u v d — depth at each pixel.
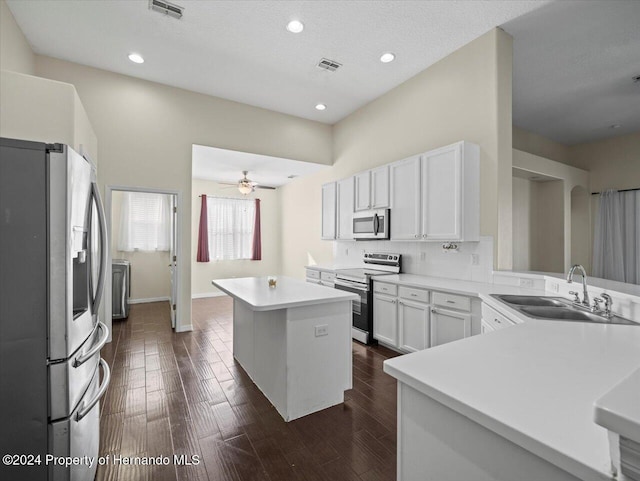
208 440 1.92
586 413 0.72
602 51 3.22
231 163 5.29
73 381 1.30
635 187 5.20
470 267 3.20
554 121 4.88
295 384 2.16
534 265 5.38
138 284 6.05
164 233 6.20
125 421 2.11
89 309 1.53
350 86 4.11
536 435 0.63
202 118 4.30
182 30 3.02
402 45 3.23
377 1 2.63
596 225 5.53
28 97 2.32
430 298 2.93
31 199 1.21
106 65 3.62
